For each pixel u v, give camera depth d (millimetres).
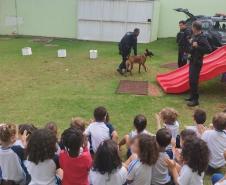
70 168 3973
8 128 4363
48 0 19312
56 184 4145
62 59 13836
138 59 11672
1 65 12641
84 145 4355
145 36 18656
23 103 8734
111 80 10930
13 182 4414
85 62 13391
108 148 3758
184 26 11031
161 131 4305
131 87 10180
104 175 3771
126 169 4113
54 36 19812
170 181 4383
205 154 3822
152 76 11492
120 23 18750
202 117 5754
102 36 19078
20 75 11344
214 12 19062
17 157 4352
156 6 18562
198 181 3859
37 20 19688
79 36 19297
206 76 9180
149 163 4023
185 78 9781
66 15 19375
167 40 19000
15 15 19734
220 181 4152
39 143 3934
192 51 8453
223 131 5410
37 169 3973
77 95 9383
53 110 8289
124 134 7047
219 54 10758
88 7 18797
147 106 8680
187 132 4895
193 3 19078
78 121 5398
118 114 8102
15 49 15742
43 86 10188
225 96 9594
